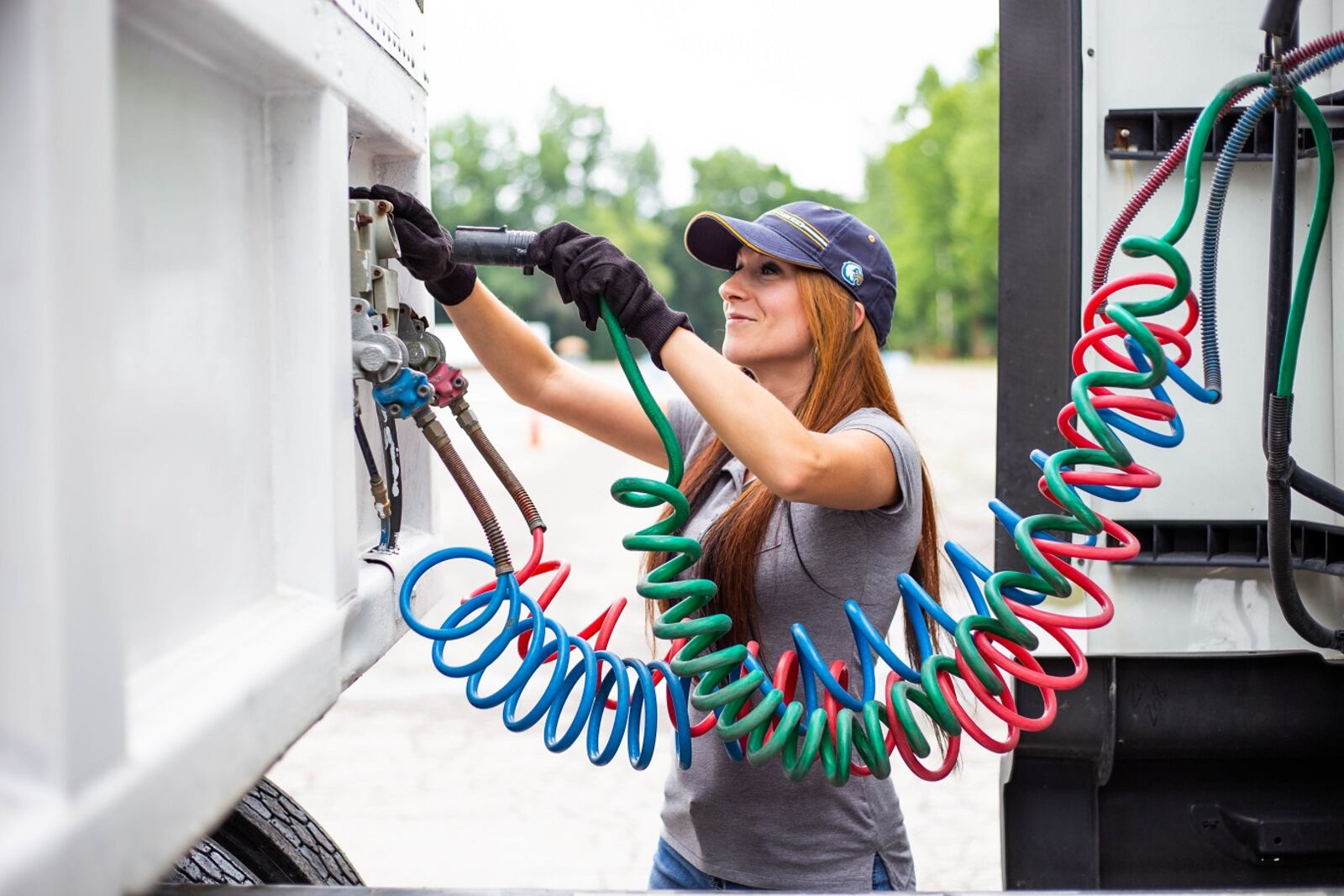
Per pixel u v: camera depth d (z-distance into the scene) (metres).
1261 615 2.35
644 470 17.77
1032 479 2.40
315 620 1.41
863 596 2.02
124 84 1.12
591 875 4.35
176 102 1.23
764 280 2.14
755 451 1.79
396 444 1.91
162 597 1.18
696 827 2.08
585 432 2.42
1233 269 2.32
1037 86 2.35
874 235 2.14
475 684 1.84
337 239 1.48
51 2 0.83
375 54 1.70
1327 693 2.49
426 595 2.06
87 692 0.88
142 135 1.15
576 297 1.83
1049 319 2.38
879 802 2.07
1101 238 2.35
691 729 1.95
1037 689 2.46
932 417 25.50
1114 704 2.45
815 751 1.81
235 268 1.37
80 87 0.87
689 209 76.12
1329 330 2.27
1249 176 2.30
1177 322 2.35
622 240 70.75
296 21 1.35
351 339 1.58
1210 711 2.49
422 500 2.14
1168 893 1.62
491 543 1.80
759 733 1.87
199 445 1.27
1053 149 2.35
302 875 2.02
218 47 1.26
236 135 1.38
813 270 2.10
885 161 70.88
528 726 1.86
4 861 0.78
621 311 1.81
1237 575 2.35
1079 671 1.97
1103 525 1.92
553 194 72.06
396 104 1.82
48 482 0.84
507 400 27.86
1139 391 2.35
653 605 2.22
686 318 1.83
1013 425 2.40
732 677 2.00
